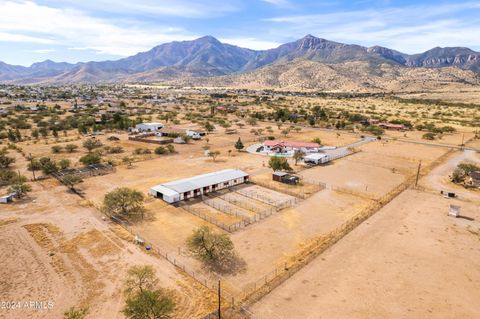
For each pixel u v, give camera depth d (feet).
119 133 432.25
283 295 108.88
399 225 164.35
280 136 426.92
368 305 104.37
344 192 213.05
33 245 139.03
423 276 120.88
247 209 182.91
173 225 160.56
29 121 508.94
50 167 242.37
